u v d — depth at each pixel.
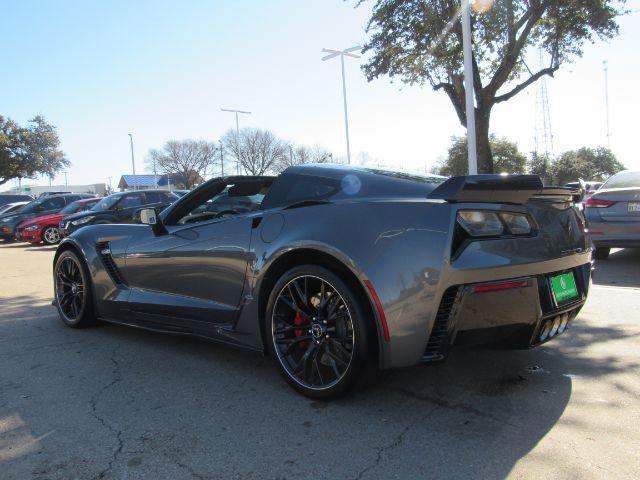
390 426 2.60
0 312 5.44
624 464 2.20
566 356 3.60
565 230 3.05
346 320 2.80
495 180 2.61
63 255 4.71
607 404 2.80
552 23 17.47
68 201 18.14
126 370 3.50
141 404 2.93
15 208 20.14
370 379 2.92
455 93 17.45
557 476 2.12
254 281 3.19
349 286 2.73
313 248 2.84
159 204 14.05
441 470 2.19
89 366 3.60
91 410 2.86
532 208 2.88
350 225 2.78
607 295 5.51
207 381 3.28
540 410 2.75
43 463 2.31
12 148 44.53
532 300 2.76
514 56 16.33
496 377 3.23
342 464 2.26
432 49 16.86
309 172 3.32
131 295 4.13
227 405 2.90
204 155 56.72
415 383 3.16
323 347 2.90
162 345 4.09
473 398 2.93
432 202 2.65
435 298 2.52
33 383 3.28
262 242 3.17
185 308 3.68
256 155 45.59
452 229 2.55
